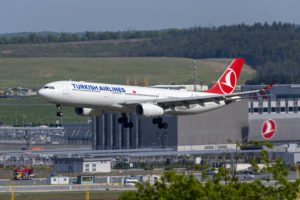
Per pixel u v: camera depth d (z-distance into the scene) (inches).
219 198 5871.1
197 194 5767.7
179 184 5915.4
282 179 6136.8
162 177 6033.5
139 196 5974.4
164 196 5826.8
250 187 6220.5
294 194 6131.9
